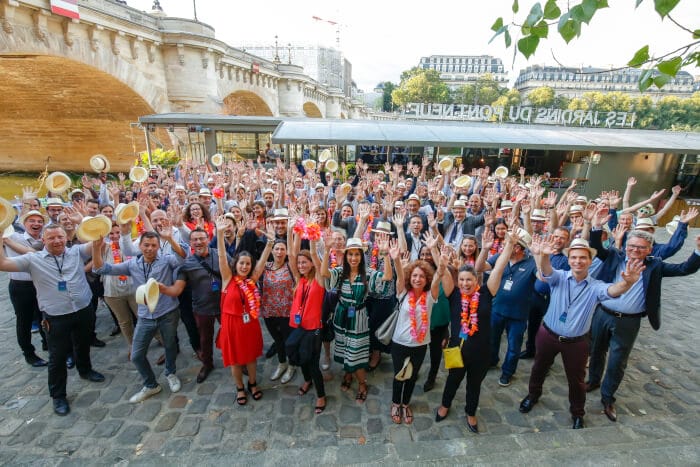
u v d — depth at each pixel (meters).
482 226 5.73
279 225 4.80
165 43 19.31
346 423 3.62
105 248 4.80
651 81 1.73
